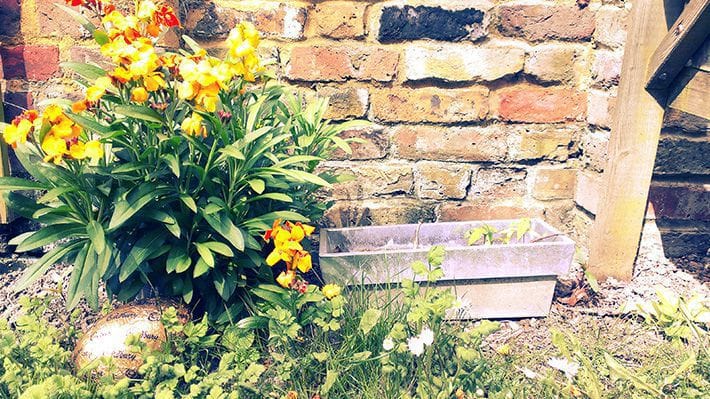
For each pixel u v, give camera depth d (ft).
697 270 6.95
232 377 4.78
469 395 4.85
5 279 6.76
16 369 4.54
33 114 4.61
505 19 7.04
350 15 7.01
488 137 7.37
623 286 6.71
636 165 6.42
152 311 5.21
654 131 6.32
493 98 7.27
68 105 5.44
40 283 6.66
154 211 5.05
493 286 6.07
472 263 5.94
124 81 4.56
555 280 6.07
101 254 4.89
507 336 5.95
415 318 4.80
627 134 6.33
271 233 5.11
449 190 7.51
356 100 7.25
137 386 4.53
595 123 7.04
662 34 6.02
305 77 7.18
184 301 5.51
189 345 5.18
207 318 5.41
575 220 7.58
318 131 6.02
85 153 4.58
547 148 7.41
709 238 7.19
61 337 5.54
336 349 5.30
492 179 7.51
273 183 5.45
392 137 7.36
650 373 5.16
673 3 5.94
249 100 6.19
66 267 6.89
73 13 5.02
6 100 6.65
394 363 4.90
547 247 5.93
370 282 5.94
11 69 6.61
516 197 7.57
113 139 4.87
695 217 7.10
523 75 7.20
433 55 7.08
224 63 4.78
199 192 5.40
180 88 4.59
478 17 7.02
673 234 7.15
